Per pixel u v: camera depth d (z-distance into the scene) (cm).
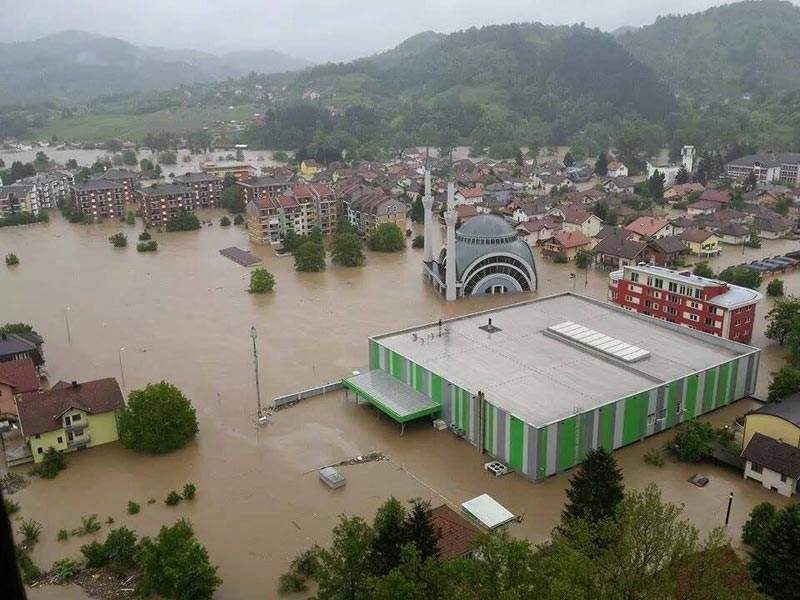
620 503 5753
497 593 4734
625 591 4828
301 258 18388
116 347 13200
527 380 9731
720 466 8856
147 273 18362
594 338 10919
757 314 14538
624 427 9162
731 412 10231
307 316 14800
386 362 10906
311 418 10288
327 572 6003
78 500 8362
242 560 7262
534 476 8500
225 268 18788
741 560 6456
